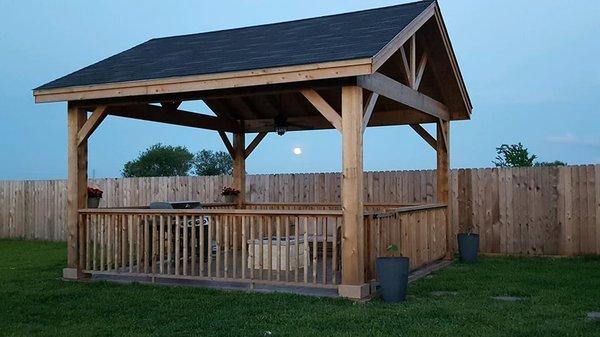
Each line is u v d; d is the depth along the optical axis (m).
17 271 9.54
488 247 11.62
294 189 13.22
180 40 10.82
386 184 12.45
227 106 11.78
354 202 6.94
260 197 13.59
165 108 9.80
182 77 7.55
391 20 8.48
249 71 7.12
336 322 5.79
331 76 6.71
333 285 7.08
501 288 7.59
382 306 6.54
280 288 7.62
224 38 10.08
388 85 7.81
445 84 10.30
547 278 8.35
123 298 7.16
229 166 25.91
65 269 8.65
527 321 5.80
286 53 7.60
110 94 8.11
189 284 8.04
